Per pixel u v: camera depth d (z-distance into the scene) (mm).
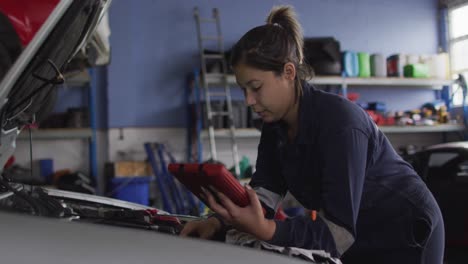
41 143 5199
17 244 574
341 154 959
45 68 1033
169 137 5672
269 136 1280
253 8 6051
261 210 871
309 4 6422
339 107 1023
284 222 901
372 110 6449
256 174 1332
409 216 1206
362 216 1228
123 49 5520
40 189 1368
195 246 681
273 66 979
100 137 5492
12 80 762
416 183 1237
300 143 1095
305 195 1197
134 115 5539
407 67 6508
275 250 873
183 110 5734
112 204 1587
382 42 6848
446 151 4312
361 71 6145
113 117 5457
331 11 6527
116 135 5465
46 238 594
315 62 5781
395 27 6934
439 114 6816
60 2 796
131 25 5551
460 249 4059
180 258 644
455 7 7066
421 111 6832
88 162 5352
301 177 1177
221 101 5453
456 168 4168
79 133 4965
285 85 1020
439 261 1295
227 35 5953
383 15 6852
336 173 951
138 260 612
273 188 1304
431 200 1250
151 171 5102
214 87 5926
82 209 1352
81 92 5406
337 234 917
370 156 1098
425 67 6570
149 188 5531
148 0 5621
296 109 1093
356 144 971
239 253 711
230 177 851
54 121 4941
